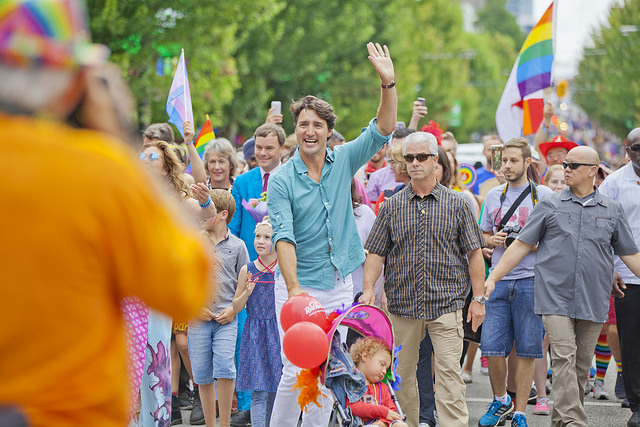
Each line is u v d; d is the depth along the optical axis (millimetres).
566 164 12055
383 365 9328
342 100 70812
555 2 19844
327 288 10250
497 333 12930
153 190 3990
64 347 3713
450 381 11008
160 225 3943
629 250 12156
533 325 12766
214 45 40531
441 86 100375
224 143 15352
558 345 11781
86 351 3764
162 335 9938
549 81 19984
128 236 3846
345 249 10398
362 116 71312
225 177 15359
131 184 3857
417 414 11586
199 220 11438
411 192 11523
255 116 58688
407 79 82938
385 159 18828
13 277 3615
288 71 61469
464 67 113875
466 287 11531
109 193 3779
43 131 3758
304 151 10164
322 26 63219
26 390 3656
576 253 11898
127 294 4008
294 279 9836
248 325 12156
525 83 20062
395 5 81000
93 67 3863
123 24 36000
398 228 11391
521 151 13711
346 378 9094
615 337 15266
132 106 4273
